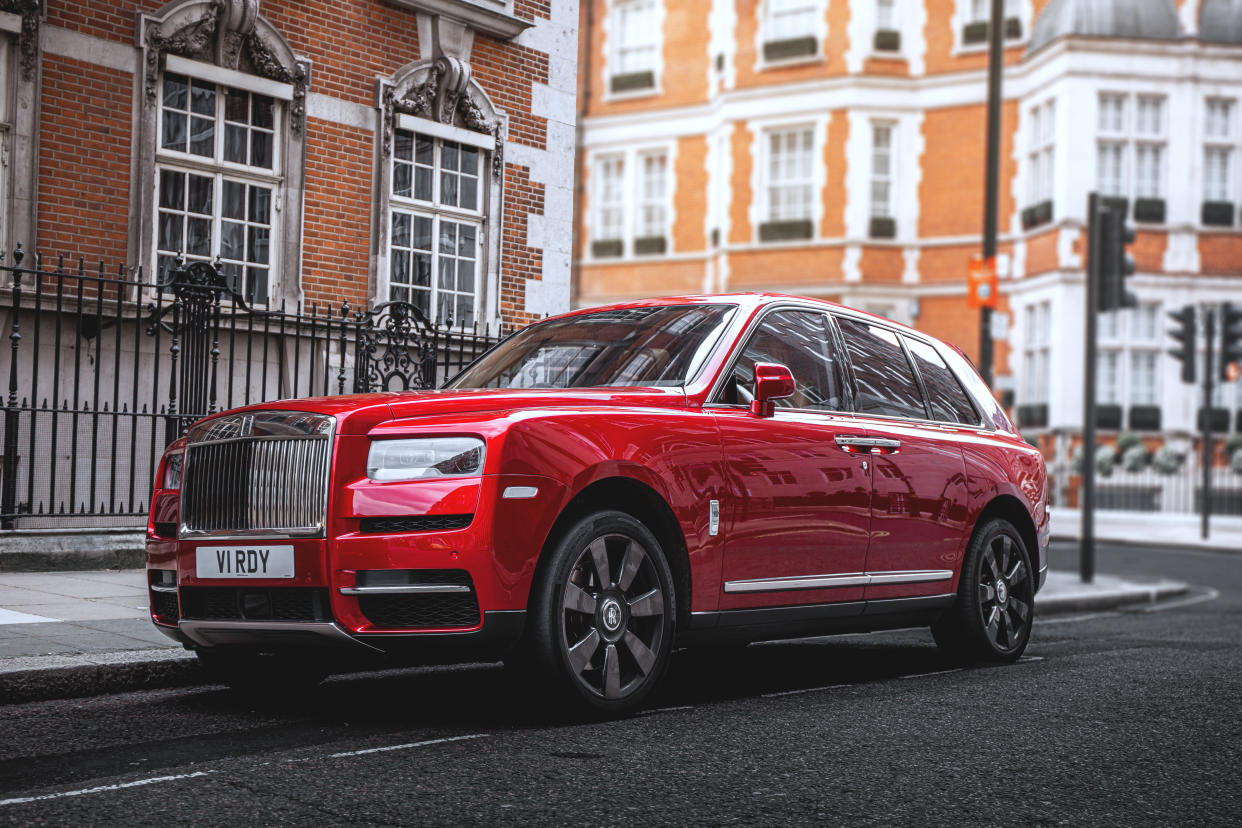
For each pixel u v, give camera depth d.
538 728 5.16
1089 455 13.75
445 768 4.45
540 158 13.97
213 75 10.96
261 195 11.46
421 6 12.55
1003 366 30.88
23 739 4.90
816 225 31.19
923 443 6.90
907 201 31.03
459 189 13.22
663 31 33.81
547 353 6.37
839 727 5.35
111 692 5.95
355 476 5.01
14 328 8.75
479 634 4.89
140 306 9.59
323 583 4.94
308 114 11.70
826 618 6.30
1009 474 7.52
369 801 4.00
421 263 12.86
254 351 11.39
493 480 4.93
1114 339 29.44
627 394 5.66
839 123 30.98
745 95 31.98
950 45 30.78
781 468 6.00
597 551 5.24
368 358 11.31
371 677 6.59
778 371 5.88
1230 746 5.17
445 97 12.88
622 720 5.38
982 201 30.44
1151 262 29.55
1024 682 6.74
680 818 3.89
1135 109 29.47
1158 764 4.82
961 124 30.73
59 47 9.98
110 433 10.27
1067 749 5.04
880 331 7.16
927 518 6.85
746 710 5.71
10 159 9.67
